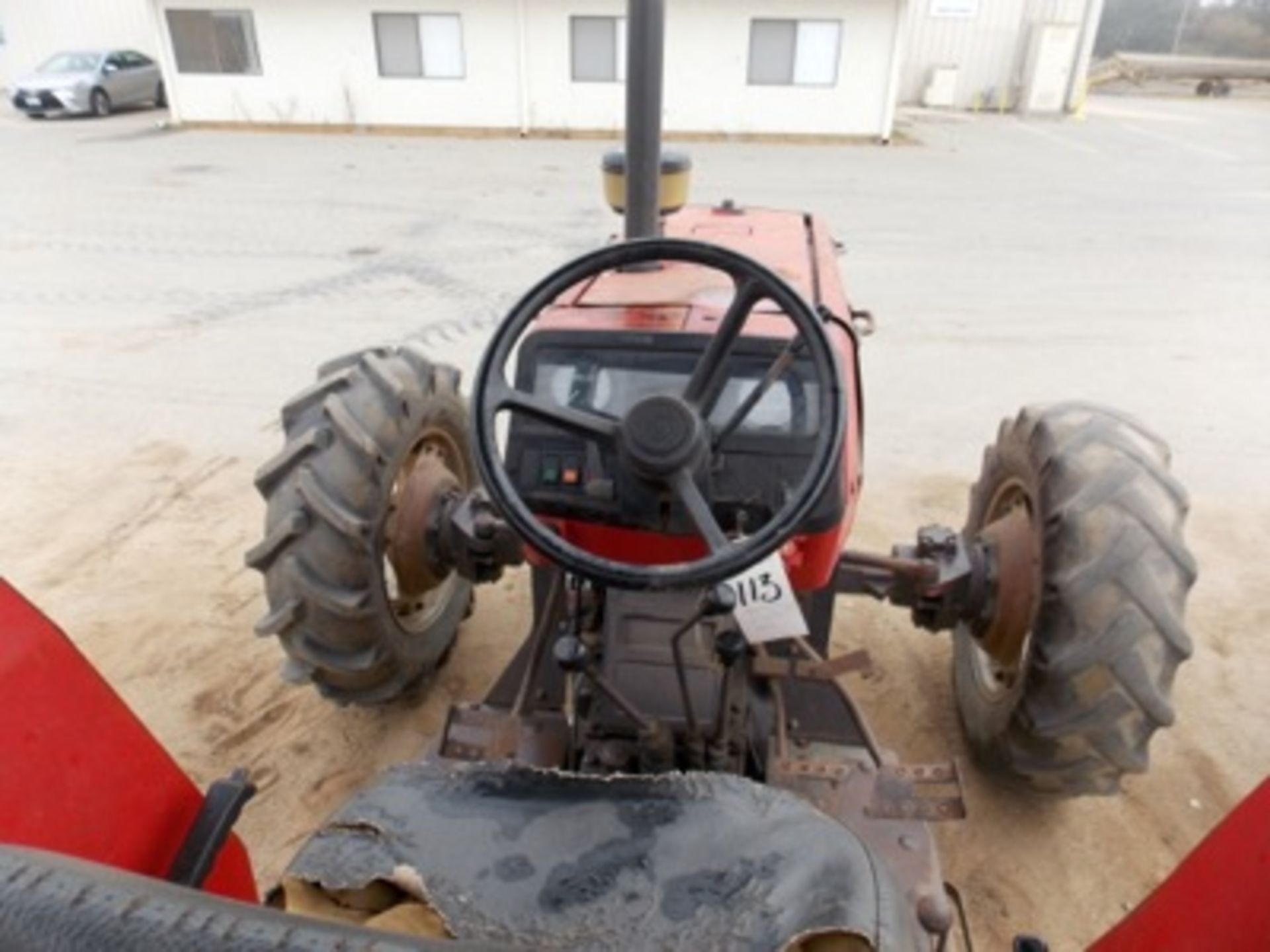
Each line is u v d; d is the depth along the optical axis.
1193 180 12.75
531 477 2.00
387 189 11.27
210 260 8.24
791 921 1.20
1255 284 8.05
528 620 3.54
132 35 20.28
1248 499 4.49
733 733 2.15
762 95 15.80
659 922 1.22
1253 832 1.21
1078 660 2.13
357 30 15.69
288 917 0.70
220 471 4.64
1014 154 14.78
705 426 1.76
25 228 9.24
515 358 2.12
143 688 3.17
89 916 0.67
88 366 5.91
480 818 1.43
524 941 1.19
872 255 8.69
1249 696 3.19
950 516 4.27
